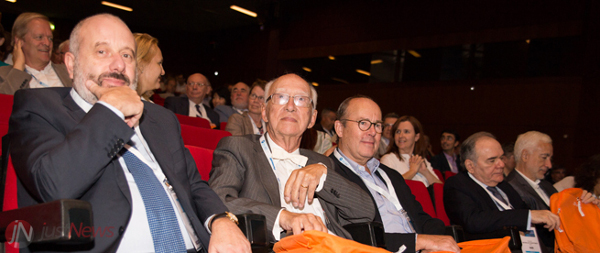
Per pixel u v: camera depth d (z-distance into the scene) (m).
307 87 1.94
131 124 1.19
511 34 8.51
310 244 1.20
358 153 2.27
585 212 2.46
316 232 1.19
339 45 11.38
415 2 10.02
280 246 1.29
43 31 2.66
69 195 1.00
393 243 1.89
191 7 12.94
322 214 1.81
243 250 1.15
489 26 8.84
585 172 3.08
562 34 7.88
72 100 1.29
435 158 5.43
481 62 9.11
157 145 1.39
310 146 3.05
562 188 3.73
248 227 1.20
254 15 13.13
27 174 1.03
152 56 2.43
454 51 9.51
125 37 1.32
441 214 2.78
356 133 2.27
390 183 2.31
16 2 12.74
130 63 1.33
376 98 10.66
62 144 1.03
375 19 10.73
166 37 14.93
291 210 1.74
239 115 3.79
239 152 1.71
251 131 3.74
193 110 4.83
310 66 12.26
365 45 10.82
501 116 8.68
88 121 1.06
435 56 9.80
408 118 3.77
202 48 15.28
